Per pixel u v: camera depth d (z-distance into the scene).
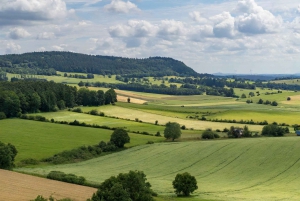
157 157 105.25
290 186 76.88
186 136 131.25
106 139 123.31
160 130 141.38
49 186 62.88
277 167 90.25
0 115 144.88
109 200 50.66
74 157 105.25
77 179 68.94
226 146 109.50
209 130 134.25
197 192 72.50
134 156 107.50
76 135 126.62
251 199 65.12
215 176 87.62
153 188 75.25
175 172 92.00
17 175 70.81
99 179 76.81
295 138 113.00
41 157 101.31
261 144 107.75
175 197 67.62
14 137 119.25
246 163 95.00
